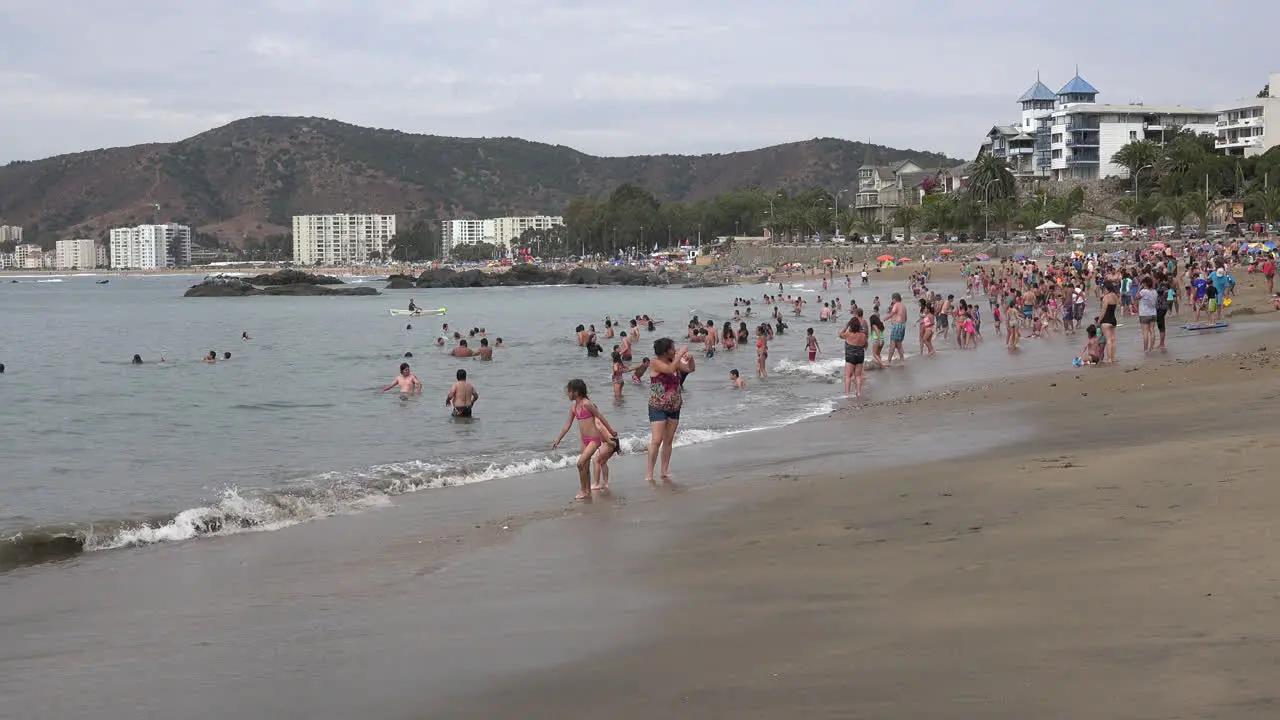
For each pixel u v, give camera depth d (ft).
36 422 84.99
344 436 74.64
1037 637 21.74
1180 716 17.03
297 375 122.83
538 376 114.83
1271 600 22.27
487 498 49.21
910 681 20.03
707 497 44.98
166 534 42.98
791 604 26.55
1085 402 66.13
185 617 30.58
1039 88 543.39
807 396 87.66
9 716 22.67
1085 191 497.46
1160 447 44.45
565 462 59.36
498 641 25.84
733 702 19.99
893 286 352.28
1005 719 17.75
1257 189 396.78
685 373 53.11
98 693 23.95
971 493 39.27
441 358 141.08
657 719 19.56
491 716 20.65
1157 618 22.00
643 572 32.12
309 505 48.44
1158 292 99.96
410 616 29.01
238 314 306.35
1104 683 18.80
